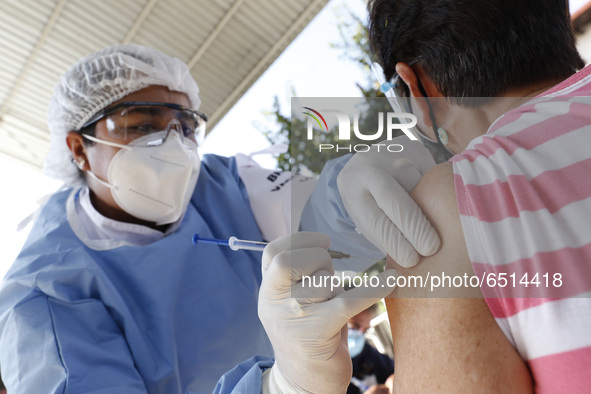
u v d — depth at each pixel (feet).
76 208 6.79
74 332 5.46
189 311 6.13
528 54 2.67
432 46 2.88
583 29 9.52
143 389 5.37
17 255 6.23
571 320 1.79
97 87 6.73
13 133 23.22
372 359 7.01
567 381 1.78
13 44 20.33
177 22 19.35
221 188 7.31
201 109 21.49
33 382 5.18
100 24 19.52
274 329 3.28
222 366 5.98
